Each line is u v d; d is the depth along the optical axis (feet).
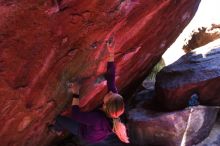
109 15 12.38
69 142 25.59
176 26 23.91
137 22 15.24
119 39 15.40
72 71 13.99
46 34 10.78
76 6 10.77
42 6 9.80
